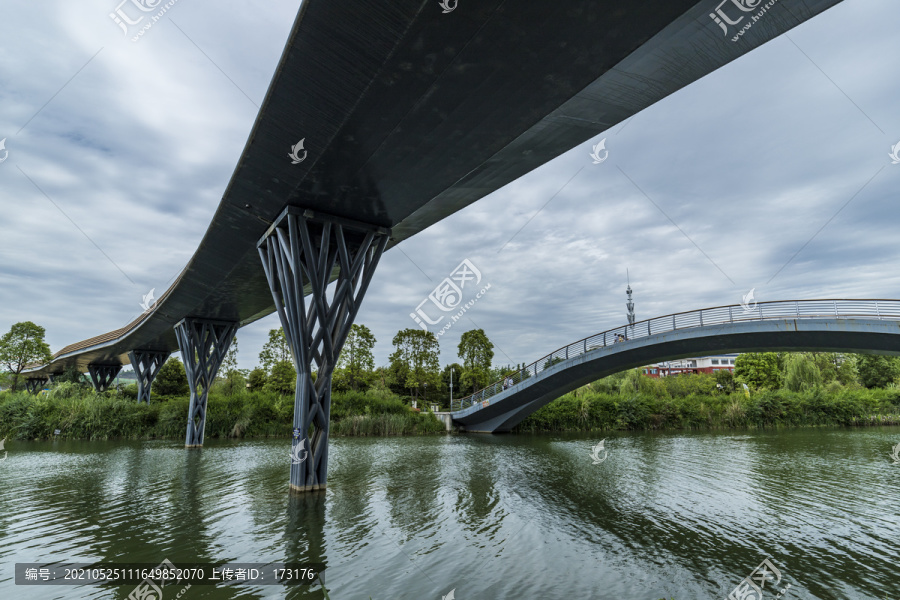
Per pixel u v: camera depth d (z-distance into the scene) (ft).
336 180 40.24
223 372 162.61
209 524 33.71
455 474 56.39
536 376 108.78
